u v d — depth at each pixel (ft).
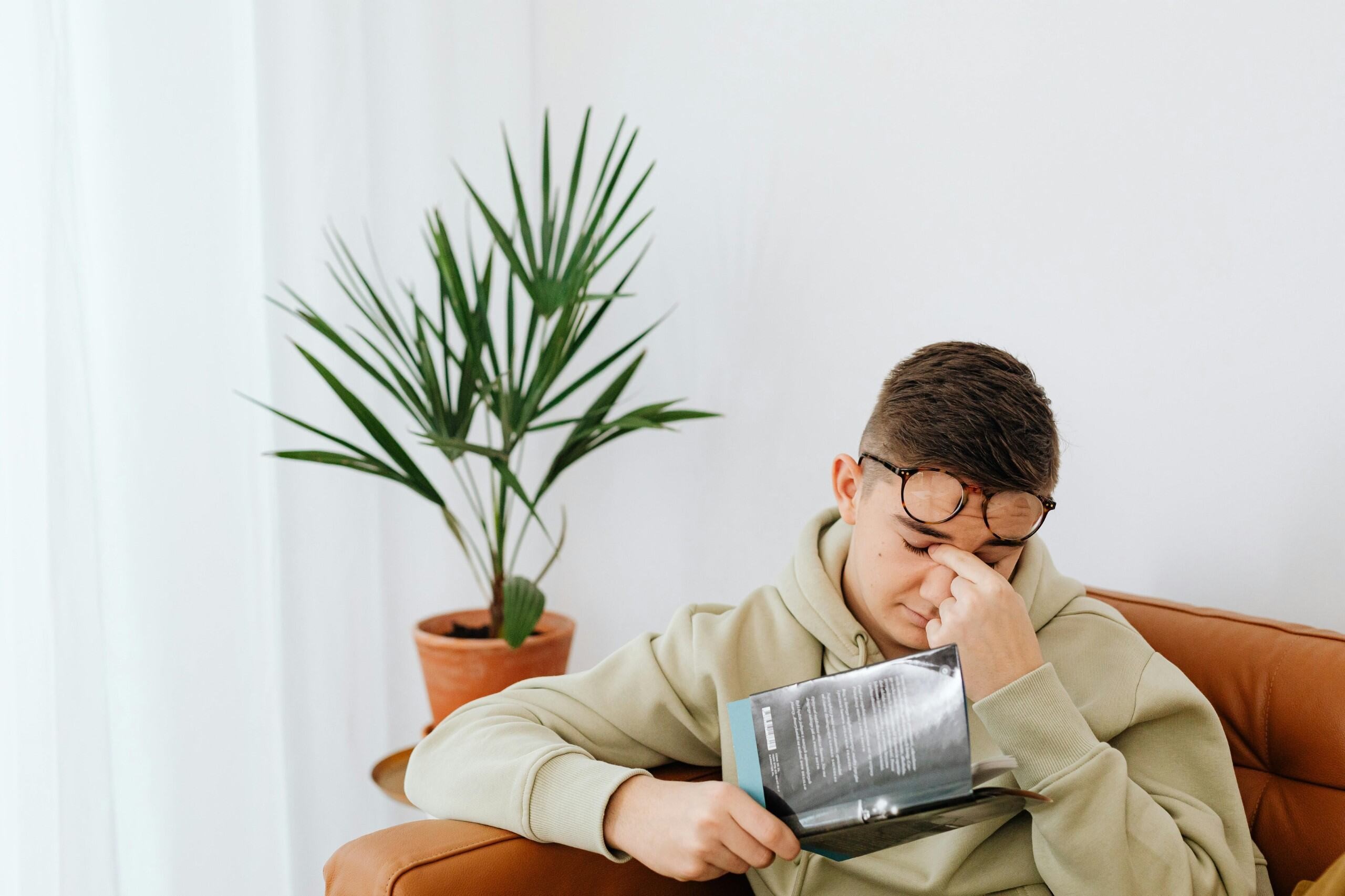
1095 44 4.31
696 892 3.22
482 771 2.96
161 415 5.58
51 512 4.76
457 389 6.82
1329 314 3.74
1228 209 3.97
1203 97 4.01
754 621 3.51
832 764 2.44
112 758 5.39
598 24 6.70
